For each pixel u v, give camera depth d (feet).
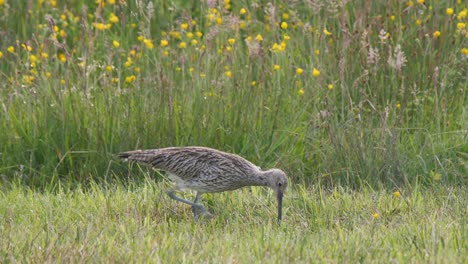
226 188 41.37
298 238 35.32
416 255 33.14
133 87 48.96
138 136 46.21
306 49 53.06
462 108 49.14
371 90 49.52
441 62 50.93
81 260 32.48
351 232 36.81
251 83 48.52
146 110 46.85
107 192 42.16
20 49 55.67
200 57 48.52
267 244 34.63
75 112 46.85
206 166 40.93
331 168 45.34
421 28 51.24
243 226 38.34
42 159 46.14
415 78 50.14
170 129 46.50
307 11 57.00
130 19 58.54
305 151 46.73
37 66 51.90
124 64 52.80
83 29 53.06
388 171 44.62
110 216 39.45
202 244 34.58
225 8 51.78
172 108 46.68
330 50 51.11
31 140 46.16
